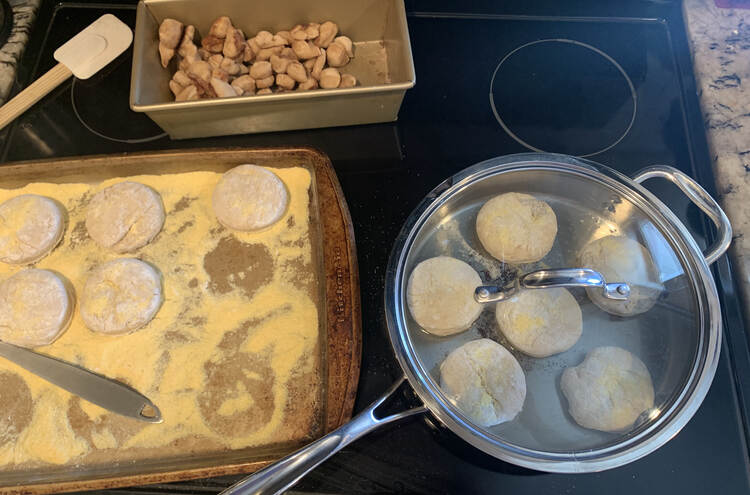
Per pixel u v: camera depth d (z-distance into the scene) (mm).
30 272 684
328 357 623
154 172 743
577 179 638
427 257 621
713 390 681
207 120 754
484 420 534
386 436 648
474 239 644
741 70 862
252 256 718
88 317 666
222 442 630
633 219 629
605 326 591
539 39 907
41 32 894
